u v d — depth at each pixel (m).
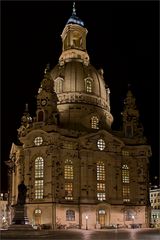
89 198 115.31
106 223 116.75
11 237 60.38
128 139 130.75
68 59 142.38
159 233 79.88
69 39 146.00
